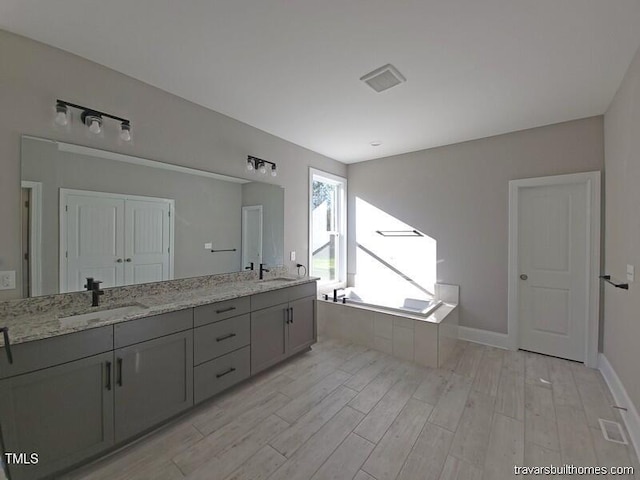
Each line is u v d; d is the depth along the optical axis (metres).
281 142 3.49
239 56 1.95
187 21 1.63
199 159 2.66
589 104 2.58
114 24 1.65
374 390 2.42
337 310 3.65
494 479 1.53
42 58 1.82
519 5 1.49
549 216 3.10
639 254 1.83
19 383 1.36
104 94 2.07
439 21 1.61
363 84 2.29
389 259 4.22
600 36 1.71
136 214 2.25
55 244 1.87
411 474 1.56
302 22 1.63
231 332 2.32
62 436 1.48
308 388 2.45
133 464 1.63
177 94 2.47
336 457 1.68
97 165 2.05
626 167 2.11
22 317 1.71
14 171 1.73
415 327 2.99
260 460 1.66
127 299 2.18
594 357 2.82
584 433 1.89
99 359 1.60
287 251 3.58
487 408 2.16
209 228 2.75
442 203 3.75
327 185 4.52
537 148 3.11
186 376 2.00
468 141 3.55
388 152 4.04
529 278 3.22
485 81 2.22
